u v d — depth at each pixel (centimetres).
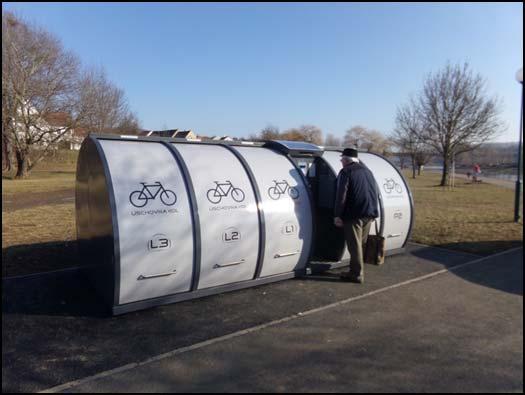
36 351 382
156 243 455
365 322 457
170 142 551
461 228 1058
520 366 368
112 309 450
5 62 3070
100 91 3981
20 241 844
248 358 374
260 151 625
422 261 720
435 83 3053
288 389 327
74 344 396
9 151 3597
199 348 391
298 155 657
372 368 361
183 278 486
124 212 441
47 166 4969
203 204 495
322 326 445
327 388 329
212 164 538
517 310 498
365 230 611
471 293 556
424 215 1342
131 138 525
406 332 433
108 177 450
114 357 372
